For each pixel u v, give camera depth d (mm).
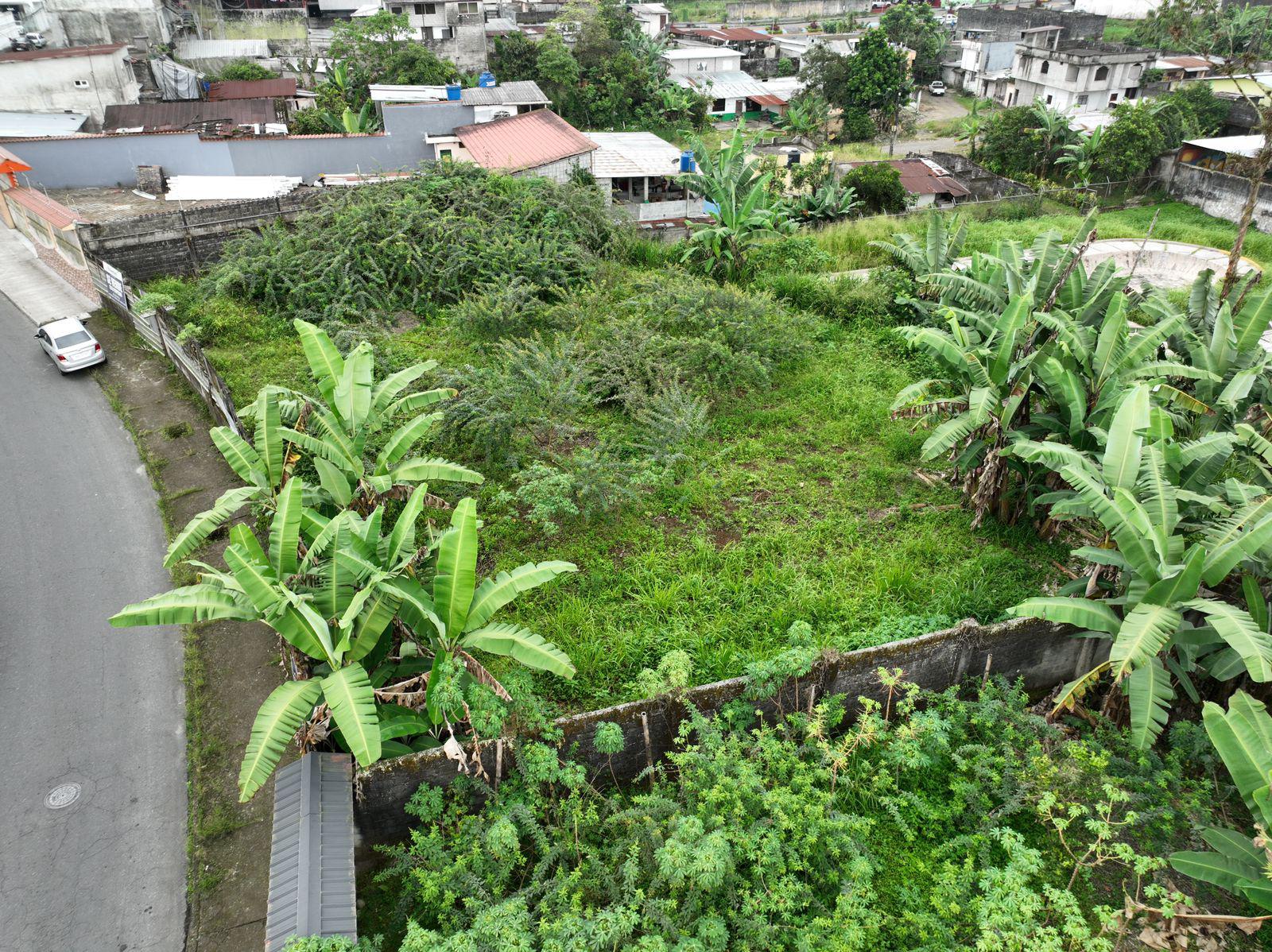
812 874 7266
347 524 8289
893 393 15461
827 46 68625
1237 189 30047
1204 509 9109
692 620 10156
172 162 29562
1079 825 7895
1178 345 12250
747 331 16031
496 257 19453
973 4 86000
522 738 7930
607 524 12086
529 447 13672
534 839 7621
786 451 13906
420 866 7422
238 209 22375
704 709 8484
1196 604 7441
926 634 9281
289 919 6227
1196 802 7609
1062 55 53812
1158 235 27297
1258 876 6609
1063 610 7859
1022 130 40562
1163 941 6914
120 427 15789
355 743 6742
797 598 10383
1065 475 8312
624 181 35625
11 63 34562
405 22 45594
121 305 19625
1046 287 12438
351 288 18562
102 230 20891
